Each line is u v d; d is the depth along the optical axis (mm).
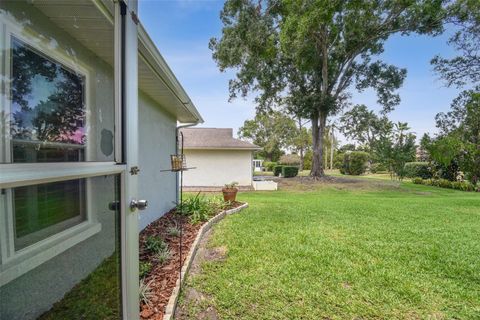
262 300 2385
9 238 1322
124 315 1523
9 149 1396
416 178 16766
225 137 15219
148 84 3686
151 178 4586
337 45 13828
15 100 1463
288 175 18969
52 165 1075
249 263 3135
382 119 16984
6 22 1418
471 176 13781
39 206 1438
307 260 3271
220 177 13953
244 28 11828
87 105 2094
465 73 11125
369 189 13438
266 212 6328
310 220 5512
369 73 14844
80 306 1541
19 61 1520
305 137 30516
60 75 1896
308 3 9586
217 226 4828
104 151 1889
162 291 2361
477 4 10109
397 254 3559
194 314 2152
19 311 1387
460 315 2246
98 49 2102
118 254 1540
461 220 5762
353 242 4051
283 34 10180
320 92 14680
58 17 1771
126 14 1612
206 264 3076
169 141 5867
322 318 2164
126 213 1571
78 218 1563
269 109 17016
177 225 4465
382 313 2240
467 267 3176
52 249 1515
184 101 4703
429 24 11281
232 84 15625
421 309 2316
